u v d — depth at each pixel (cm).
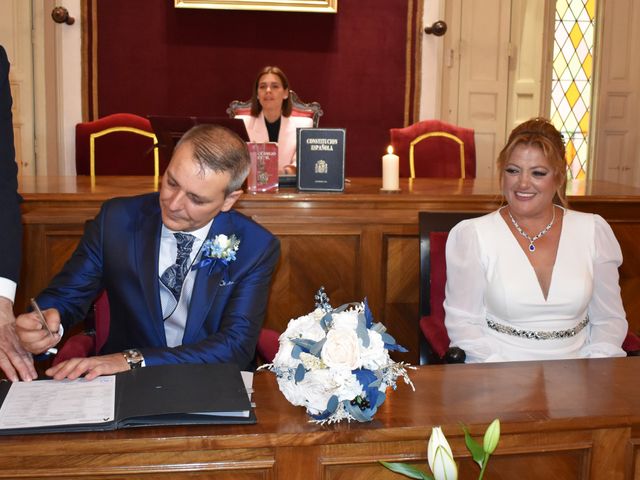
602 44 679
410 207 349
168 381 164
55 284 208
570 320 248
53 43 609
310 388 150
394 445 154
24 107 607
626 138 695
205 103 636
